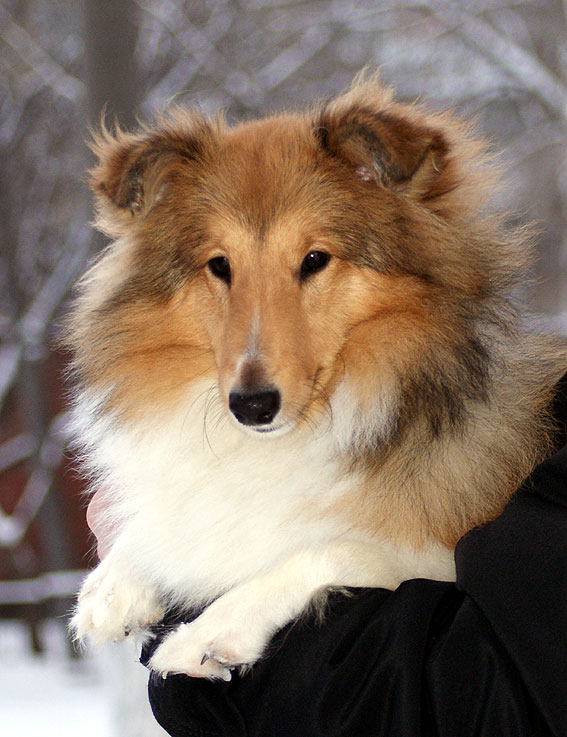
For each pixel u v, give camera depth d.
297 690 3.47
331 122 4.52
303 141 4.61
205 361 4.61
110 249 5.05
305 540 4.20
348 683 3.38
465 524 4.15
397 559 4.12
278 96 15.30
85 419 4.91
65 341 5.20
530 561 3.22
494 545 3.35
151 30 15.01
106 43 11.09
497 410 4.40
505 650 3.17
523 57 15.66
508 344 4.58
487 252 4.58
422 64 16.08
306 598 3.85
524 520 3.36
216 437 4.49
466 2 15.72
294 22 15.99
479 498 4.20
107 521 4.94
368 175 4.51
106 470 4.91
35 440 16.69
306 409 4.37
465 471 4.24
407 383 4.32
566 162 15.37
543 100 15.66
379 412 4.32
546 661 3.05
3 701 14.57
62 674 16.36
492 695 3.12
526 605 3.15
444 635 3.33
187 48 15.02
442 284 4.40
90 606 4.39
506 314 4.54
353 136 4.40
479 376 4.33
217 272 4.55
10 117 17.72
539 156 15.91
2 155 17.61
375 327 4.41
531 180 15.83
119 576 4.43
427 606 3.39
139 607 4.36
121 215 4.80
